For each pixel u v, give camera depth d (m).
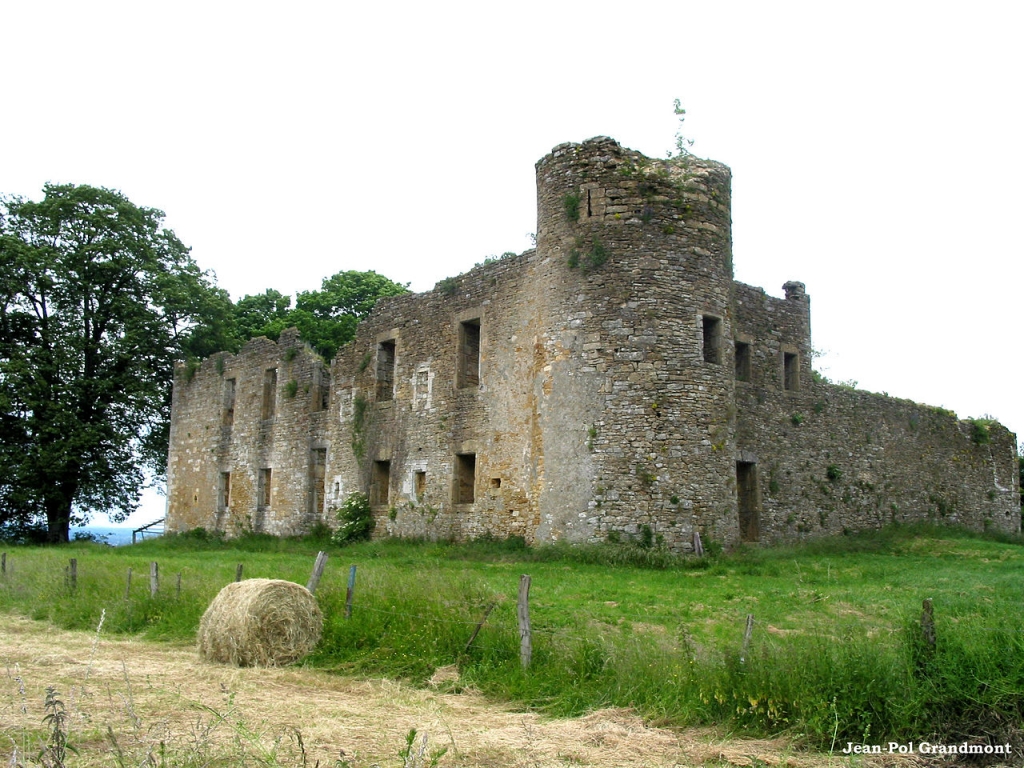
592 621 11.28
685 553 19.19
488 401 23.23
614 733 7.41
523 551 20.55
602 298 20.50
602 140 21.28
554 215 21.50
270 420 32.06
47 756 6.18
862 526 27.05
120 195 37.28
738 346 24.72
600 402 20.11
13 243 34.03
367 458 27.09
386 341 27.31
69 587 14.80
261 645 10.29
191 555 25.30
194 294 37.69
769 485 24.39
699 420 20.09
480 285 24.16
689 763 6.77
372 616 10.84
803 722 7.34
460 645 9.88
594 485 19.83
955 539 26.14
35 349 33.81
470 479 24.25
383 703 8.53
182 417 36.97
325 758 6.68
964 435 32.69
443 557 21.23
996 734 7.03
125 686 8.95
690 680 8.16
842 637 8.53
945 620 8.81
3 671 9.60
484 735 7.42
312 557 23.19
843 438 27.17
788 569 17.59
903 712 7.24
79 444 33.53
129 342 34.94
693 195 21.11
